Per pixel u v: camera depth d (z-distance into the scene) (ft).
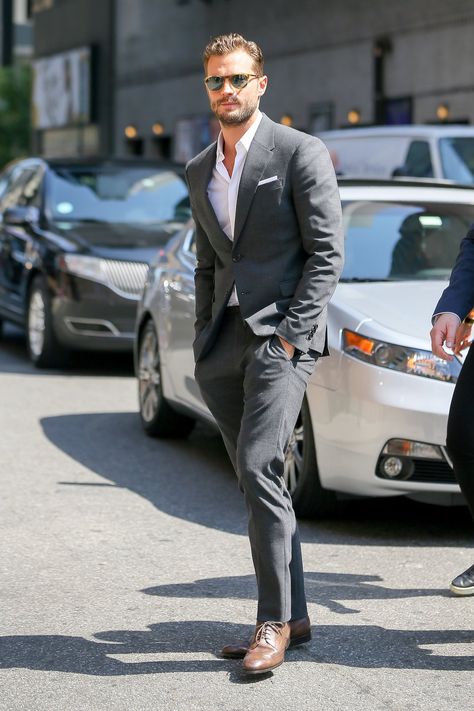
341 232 27.50
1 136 274.57
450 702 25.58
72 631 29.58
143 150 196.65
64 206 75.66
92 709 25.08
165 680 26.61
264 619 27.32
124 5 200.23
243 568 34.91
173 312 48.83
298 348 27.12
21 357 79.00
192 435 54.24
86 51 211.20
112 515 40.47
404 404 36.50
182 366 47.88
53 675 26.86
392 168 87.45
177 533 38.45
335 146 94.63
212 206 27.99
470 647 28.78
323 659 27.94
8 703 25.34
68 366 74.02
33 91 239.71
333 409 37.65
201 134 175.22
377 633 29.68
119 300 69.82
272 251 27.58
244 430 27.45
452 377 36.70
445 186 48.03
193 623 30.22
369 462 37.11
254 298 27.55
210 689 26.16
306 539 37.96
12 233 77.92
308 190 27.12
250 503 27.30
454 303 28.35
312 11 147.23
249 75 27.14
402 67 132.05
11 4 313.53
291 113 152.46
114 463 48.14
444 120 125.70
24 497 42.63
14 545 36.86
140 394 53.42
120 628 29.84
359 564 35.45
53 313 70.79
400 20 131.54
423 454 36.68
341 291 40.68
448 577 34.30
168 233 73.72
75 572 34.30
